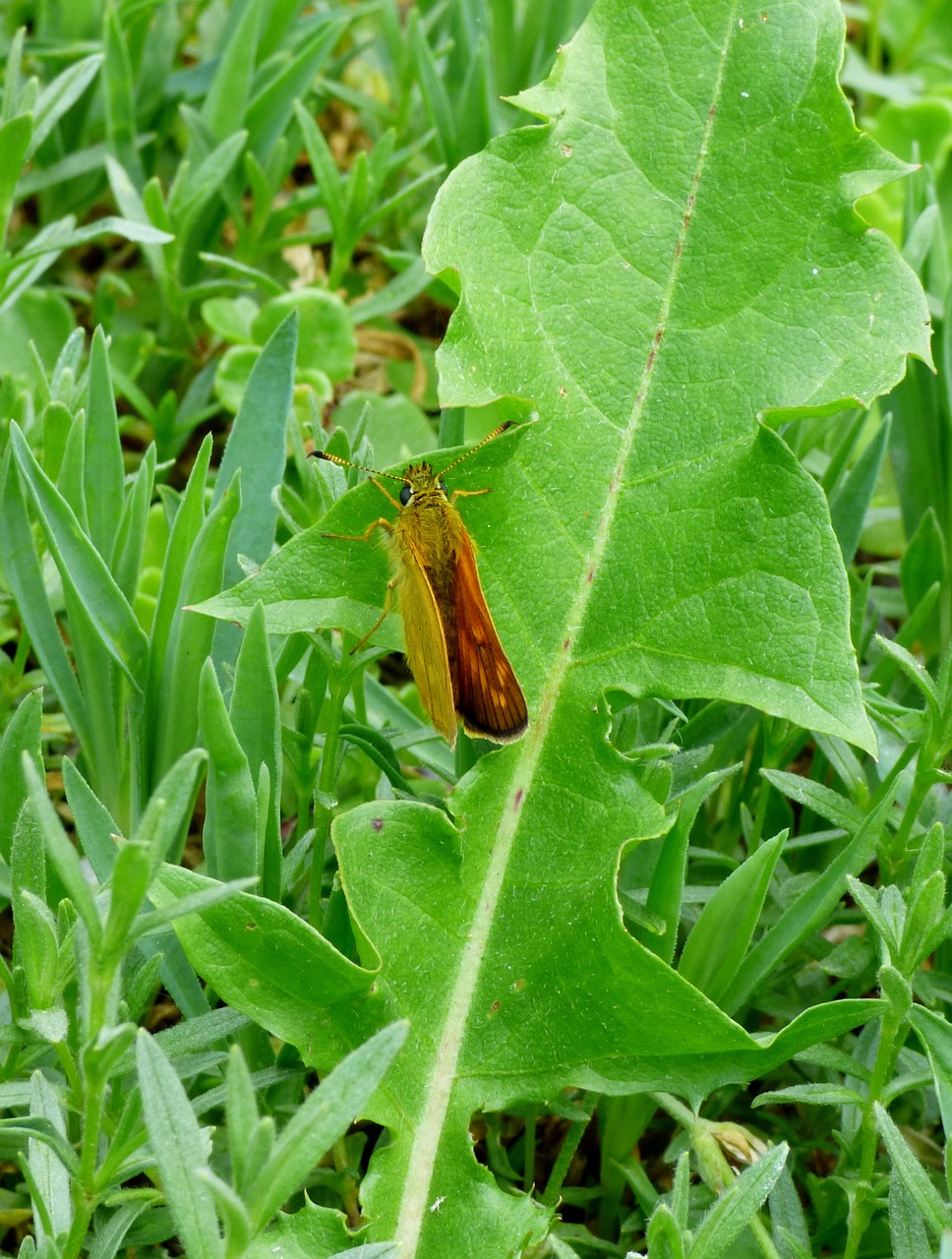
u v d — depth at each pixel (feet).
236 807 0.28
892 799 0.30
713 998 0.31
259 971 0.26
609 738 0.32
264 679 0.29
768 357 0.31
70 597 0.33
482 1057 0.27
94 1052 0.21
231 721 0.29
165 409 0.48
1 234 0.41
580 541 0.31
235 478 0.31
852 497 0.39
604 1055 0.27
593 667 0.30
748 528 0.30
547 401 0.31
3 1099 0.25
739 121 0.31
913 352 0.30
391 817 0.28
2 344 0.48
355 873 0.27
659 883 0.29
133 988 0.26
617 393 0.31
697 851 0.34
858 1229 0.28
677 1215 0.24
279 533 0.39
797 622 0.29
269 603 0.30
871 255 0.31
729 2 0.32
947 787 0.38
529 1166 0.31
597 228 0.31
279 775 0.30
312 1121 0.20
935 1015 0.26
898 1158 0.25
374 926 0.27
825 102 0.31
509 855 0.29
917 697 0.41
